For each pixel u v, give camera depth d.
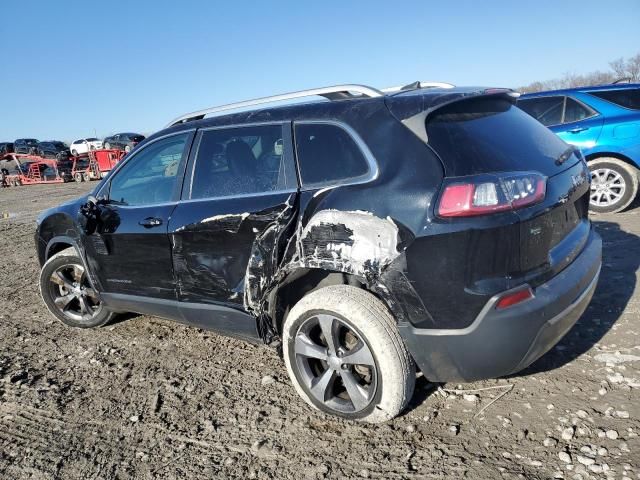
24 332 4.70
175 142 3.65
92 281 4.22
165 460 2.75
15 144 36.44
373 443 2.69
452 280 2.41
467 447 2.58
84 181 26.59
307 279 3.06
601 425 2.61
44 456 2.86
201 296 3.42
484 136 2.63
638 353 3.22
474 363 2.50
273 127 3.13
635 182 6.62
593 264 2.86
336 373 2.85
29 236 10.28
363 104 2.85
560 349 3.39
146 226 3.60
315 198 2.81
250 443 2.81
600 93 6.80
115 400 3.37
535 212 2.46
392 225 2.50
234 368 3.66
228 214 3.13
